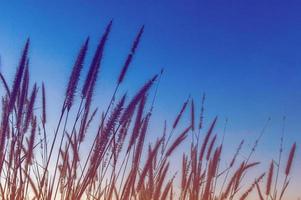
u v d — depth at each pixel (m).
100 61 0.84
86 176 0.83
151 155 0.99
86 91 0.83
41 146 0.93
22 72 0.83
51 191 0.85
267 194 1.20
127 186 0.97
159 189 1.06
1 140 0.84
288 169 1.20
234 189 1.17
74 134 0.90
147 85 0.86
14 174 0.87
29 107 0.90
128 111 0.85
